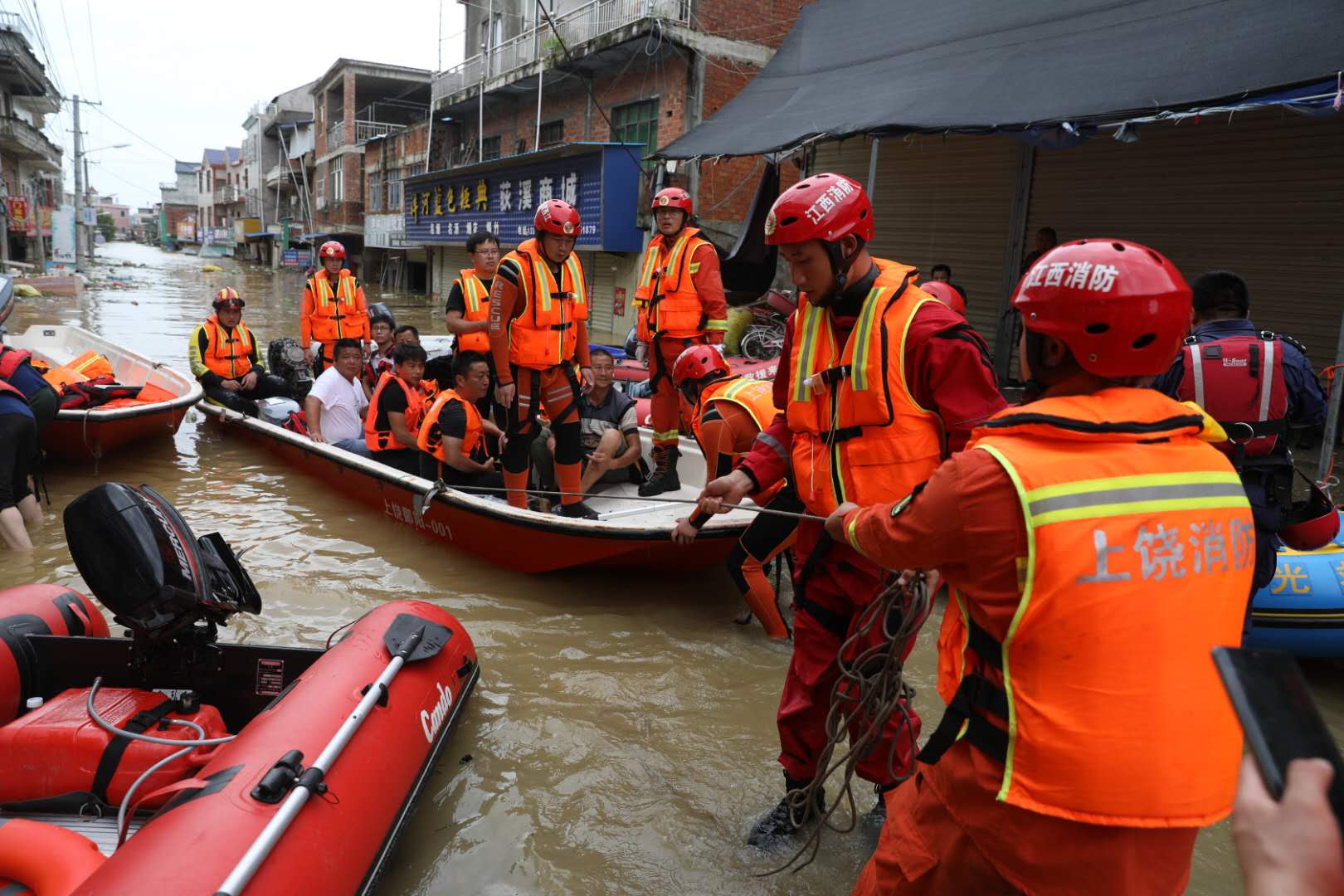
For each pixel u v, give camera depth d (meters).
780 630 4.22
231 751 2.30
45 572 4.83
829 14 12.26
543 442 5.69
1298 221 8.94
